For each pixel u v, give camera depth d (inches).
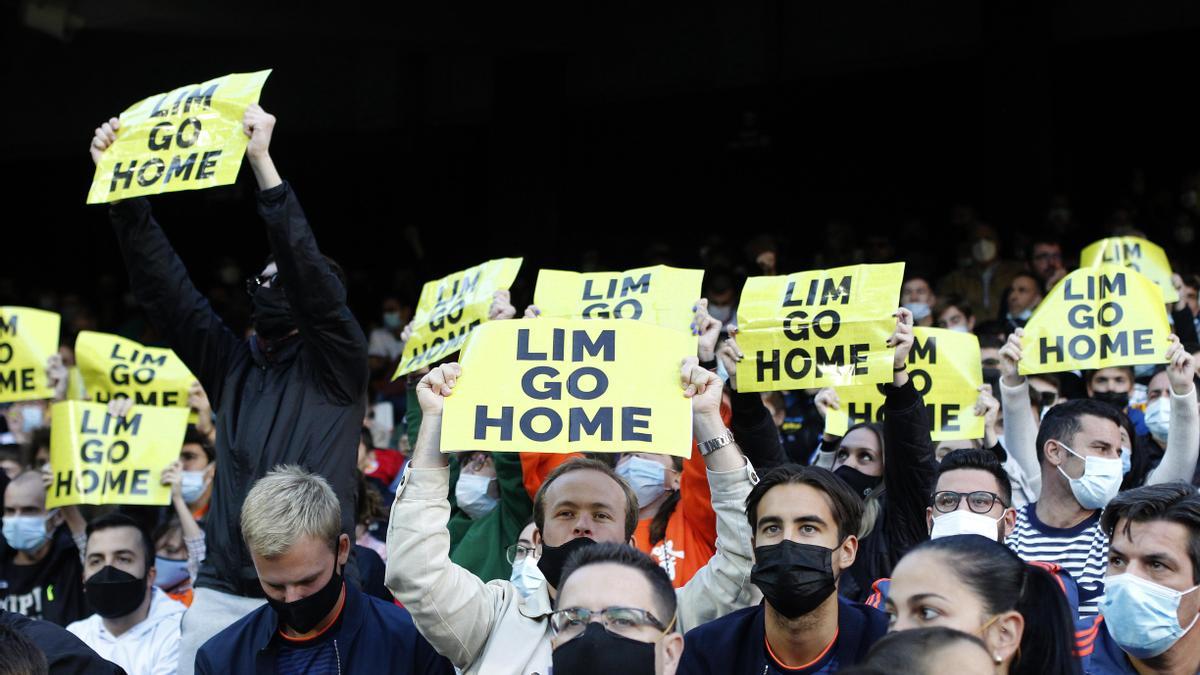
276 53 1234.6
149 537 388.5
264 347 350.9
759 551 259.3
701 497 346.0
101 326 1099.9
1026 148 967.0
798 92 1162.0
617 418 266.7
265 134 325.4
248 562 331.9
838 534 258.8
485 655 267.4
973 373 396.2
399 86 1210.6
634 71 1133.7
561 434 265.6
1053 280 680.4
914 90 1169.4
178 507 433.1
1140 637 254.1
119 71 1234.6
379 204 1288.1
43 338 486.0
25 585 443.8
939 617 215.5
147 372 481.7
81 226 1343.5
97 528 381.4
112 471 433.4
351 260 1288.1
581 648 219.1
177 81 1226.6
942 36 1041.5
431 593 263.6
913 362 398.9
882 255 872.9
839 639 261.6
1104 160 1106.7
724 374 374.0
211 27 956.6
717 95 1127.0
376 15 1014.4
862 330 338.0
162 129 331.3
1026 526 350.3
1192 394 368.8
